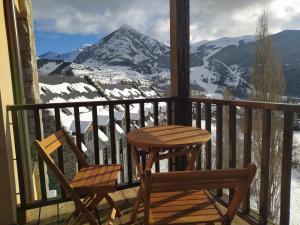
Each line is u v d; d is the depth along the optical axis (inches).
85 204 79.7
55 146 83.0
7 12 111.9
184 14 118.2
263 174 81.8
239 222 89.3
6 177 89.0
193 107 119.2
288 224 74.2
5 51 106.3
